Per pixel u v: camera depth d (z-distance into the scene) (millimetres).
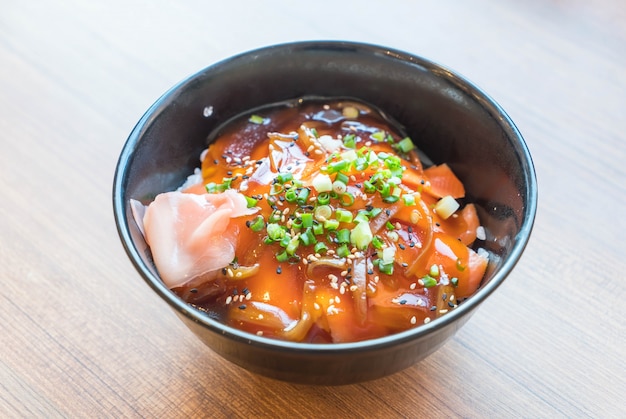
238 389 352
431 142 407
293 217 355
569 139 455
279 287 344
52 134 462
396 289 346
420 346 304
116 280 393
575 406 347
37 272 396
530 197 332
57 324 375
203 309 352
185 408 346
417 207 362
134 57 510
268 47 394
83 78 495
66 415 344
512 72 495
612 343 369
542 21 531
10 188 433
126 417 344
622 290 388
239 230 358
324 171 362
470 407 346
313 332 339
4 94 485
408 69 390
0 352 365
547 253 402
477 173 387
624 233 411
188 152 397
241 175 384
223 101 400
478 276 356
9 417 343
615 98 479
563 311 380
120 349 366
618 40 518
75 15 541
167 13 541
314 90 414
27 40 521
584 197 427
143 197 366
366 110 416
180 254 348
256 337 293
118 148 455
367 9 541
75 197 429
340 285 341
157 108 366
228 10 542
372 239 348
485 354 364
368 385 352
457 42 517
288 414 344
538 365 360
